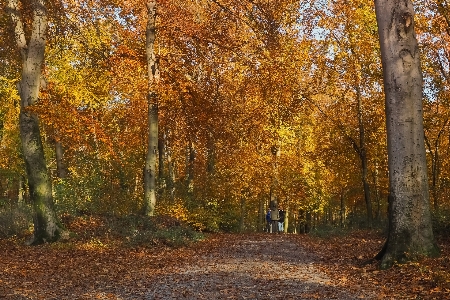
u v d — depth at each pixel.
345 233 20.78
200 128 22.97
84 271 10.33
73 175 25.36
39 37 14.55
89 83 21.89
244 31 19.98
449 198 28.08
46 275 9.80
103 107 25.55
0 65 20.81
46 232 14.39
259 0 17.30
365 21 23.25
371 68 24.27
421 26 22.22
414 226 9.52
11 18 14.75
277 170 30.55
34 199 14.49
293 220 48.81
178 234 16.97
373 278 8.73
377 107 27.38
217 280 9.20
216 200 25.45
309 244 16.89
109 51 20.48
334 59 25.17
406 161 9.62
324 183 35.94
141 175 31.89
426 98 25.64
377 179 34.78
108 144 16.22
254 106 26.97
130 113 29.08
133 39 22.28
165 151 33.47
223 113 23.08
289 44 24.14
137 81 21.47
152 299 7.61
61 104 14.75
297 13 24.23
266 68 22.16
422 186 9.62
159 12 18.81
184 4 19.91
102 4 18.95
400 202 9.63
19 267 10.55
